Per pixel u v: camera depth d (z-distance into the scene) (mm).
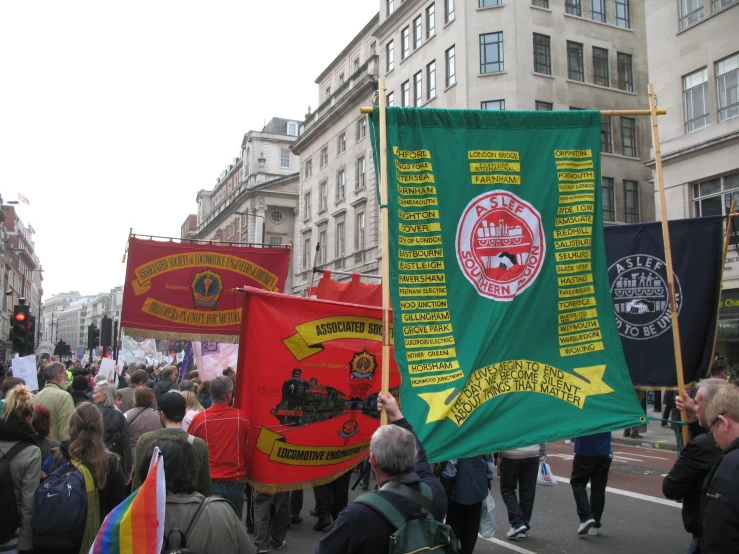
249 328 5723
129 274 9750
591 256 4500
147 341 22469
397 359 3977
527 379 4195
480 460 5367
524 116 4520
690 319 6250
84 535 4145
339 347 5906
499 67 29375
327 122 42562
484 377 4098
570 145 4551
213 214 75375
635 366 6344
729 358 20094
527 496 7148
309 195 46125
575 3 31391
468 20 29922
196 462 3197
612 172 31219
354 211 38438
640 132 32281
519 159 4457
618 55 32219
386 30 36500
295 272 47188
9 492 4242
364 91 37281
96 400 6438
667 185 22703
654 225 6496
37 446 4477
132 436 6801
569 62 30781
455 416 3949
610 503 8789
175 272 9891
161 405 4805
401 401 3904
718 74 21203
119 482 4469
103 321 20969
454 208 4277
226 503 3115
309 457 5773
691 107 22156
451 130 4363
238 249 10109
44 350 38125
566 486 10133
